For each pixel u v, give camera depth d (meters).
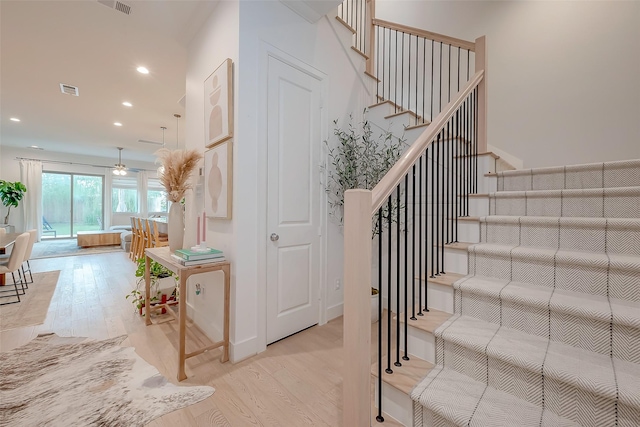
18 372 1.78
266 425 1.37
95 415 1.41
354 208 1.02
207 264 1.86
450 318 1.41
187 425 1.36
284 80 2.23
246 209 1.98
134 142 6.68
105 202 8.56
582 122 2.55
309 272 2.46
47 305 3.01
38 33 2.57
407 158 1.29
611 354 1.04
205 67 2.39
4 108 4.44
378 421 1.19
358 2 3.48
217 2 2.17
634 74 2.31
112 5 2.21
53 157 7.76
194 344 2.17
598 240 1.39
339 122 2.73
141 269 2.88
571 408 0.95
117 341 2.20
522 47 2.88
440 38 2.65
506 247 1.57
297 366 1.87
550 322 1.18
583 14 2.54
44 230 7.90
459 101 1.80
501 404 1.03
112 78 3.45
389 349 1.23
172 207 2.32
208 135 2.27
